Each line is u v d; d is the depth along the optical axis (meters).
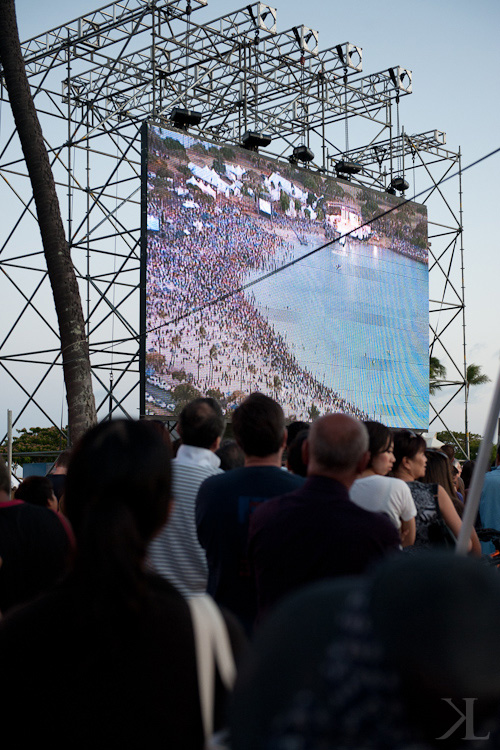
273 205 23.22
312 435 3.35
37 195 12.48
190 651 1.64
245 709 1.17
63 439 22.36
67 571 1.70
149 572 1.76
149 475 1.75
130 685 1.58
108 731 1.57
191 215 21.19
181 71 22.94
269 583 3.23
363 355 25.06
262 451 3.95
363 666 1.06
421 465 5.30
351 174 27.52
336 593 1.22
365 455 3.35
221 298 21.48
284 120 26.02
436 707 1.04
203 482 4.00
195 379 20.75
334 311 24.42
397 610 1.06
